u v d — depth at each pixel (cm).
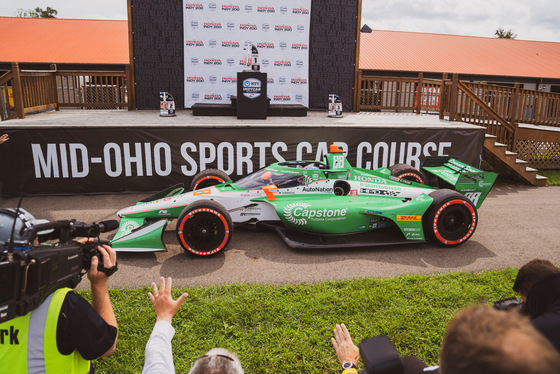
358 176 695
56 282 166
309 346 380
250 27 1230
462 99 1130
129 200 884
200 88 1246
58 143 893
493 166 1181
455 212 635
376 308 442
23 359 164
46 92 1172
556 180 1134
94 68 1917
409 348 381
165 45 1213
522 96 1212
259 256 598
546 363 82
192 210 571
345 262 579
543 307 225
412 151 1023
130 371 342
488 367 83
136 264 568
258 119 1085
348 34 1273
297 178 665
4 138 806
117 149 918
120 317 420
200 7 1202
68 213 792
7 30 2223
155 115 1131
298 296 465
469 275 528
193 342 383
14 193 897
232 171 967
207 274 538
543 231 719
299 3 1237
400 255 607
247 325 412
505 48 2672
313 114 1254
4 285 147
